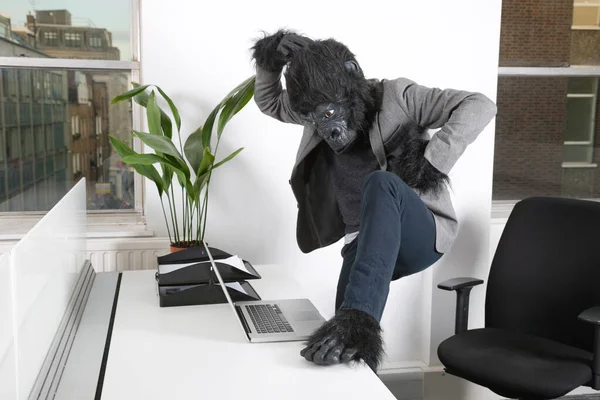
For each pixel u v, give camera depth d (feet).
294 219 9.59
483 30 9.73
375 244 5.10
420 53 9.64
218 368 4.81
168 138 8.01
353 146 6.58
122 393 4.36
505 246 8.29
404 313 10.35
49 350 4.69
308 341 5.07
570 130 10.95
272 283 7.50
